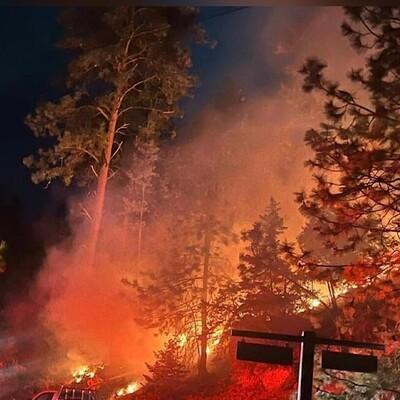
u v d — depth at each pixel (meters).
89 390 21.78
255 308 24.80
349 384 15.06
